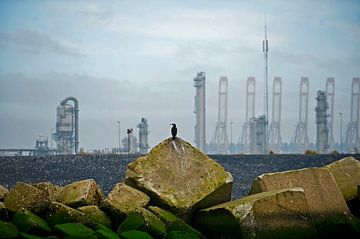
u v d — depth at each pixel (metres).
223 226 16.05
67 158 34.94
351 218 18.20
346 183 19.81
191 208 17.06
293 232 15.91
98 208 16.53
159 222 15.92
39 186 17.03
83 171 32.16
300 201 16.19
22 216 15.21
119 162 35.22
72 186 17.30
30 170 31.72
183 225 15.99
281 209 15.92
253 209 15.61
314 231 16.16
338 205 18.36
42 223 15.29
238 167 38.97
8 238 14.23
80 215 16.03
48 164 33.31
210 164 18.03
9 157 33.59
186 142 18.41
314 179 18.50
